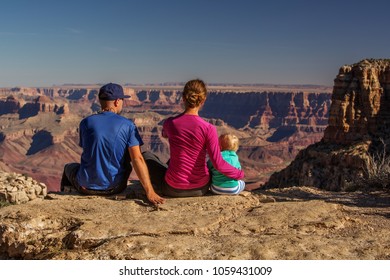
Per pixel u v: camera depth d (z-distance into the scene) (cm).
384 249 545
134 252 525
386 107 5478
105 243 548
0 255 619
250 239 566
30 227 621
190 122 702
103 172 730
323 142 5544
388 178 1314
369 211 799
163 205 695
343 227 636
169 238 562
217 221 632
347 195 1191
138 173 714
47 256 561
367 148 4900
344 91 5591
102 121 728
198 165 720
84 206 684
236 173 730
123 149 726
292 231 609
